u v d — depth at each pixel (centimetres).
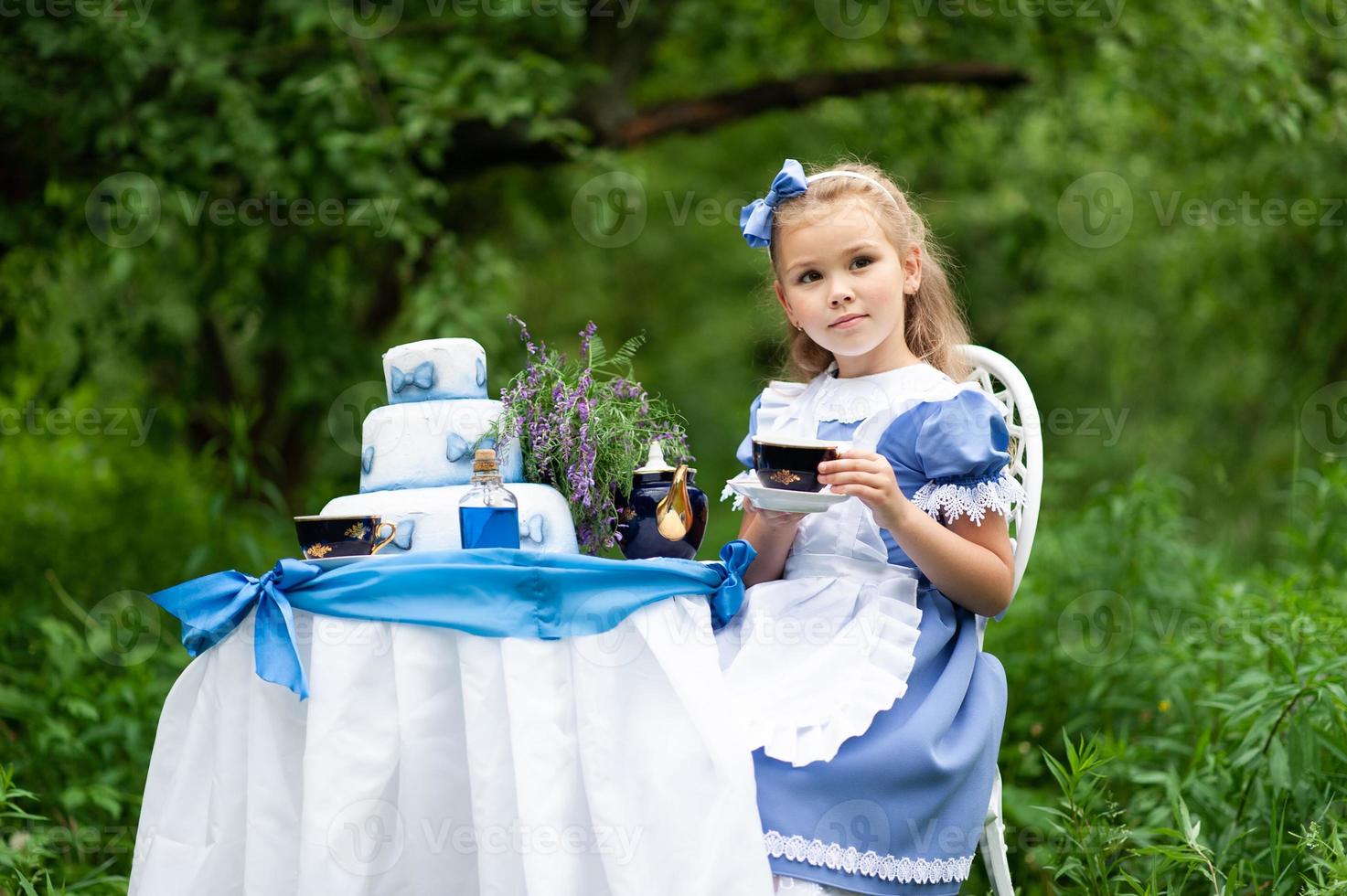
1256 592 452
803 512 255
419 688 237
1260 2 634
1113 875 325
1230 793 332
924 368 284
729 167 1260
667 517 269
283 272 643
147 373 698
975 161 899
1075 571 498
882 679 256
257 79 607
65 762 396
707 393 1405
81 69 544
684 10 729
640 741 238
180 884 244
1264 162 777
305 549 247
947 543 260
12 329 632
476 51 609
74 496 635
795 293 280
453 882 243
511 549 240
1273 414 845
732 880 228
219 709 247
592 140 690
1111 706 414
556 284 1345
